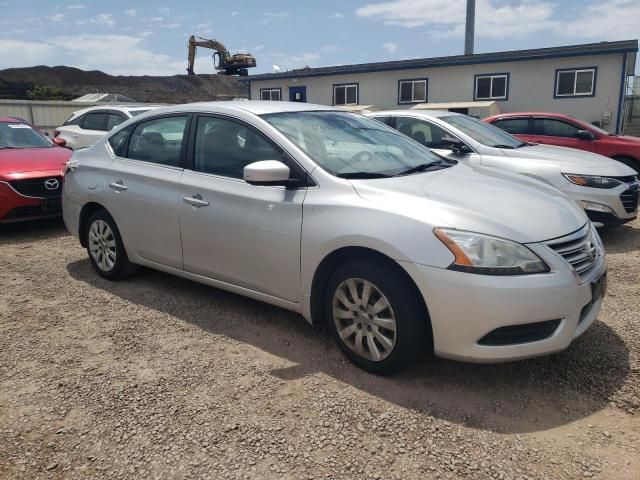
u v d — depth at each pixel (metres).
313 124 3.95
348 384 3.12
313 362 3.39
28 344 3.70
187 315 4.16
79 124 11.46
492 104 18.97
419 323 2.97
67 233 7.00
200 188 3.95
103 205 4.72
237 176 3.81
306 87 24.48
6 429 2.75
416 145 4.37
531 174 6.20
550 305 2.78
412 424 2.73
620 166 6.37
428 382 3.12
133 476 2.41
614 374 3.15
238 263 3.78
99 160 4.88
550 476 2.35
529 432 2.66
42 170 6.89
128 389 3.10
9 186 6.58
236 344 3.66
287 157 3.57
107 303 4.43
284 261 3.49
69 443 2.64
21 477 2.41
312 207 3.33
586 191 6.02
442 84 21.11
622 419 2.74
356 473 2.39
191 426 2.75
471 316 2.78
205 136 4.09
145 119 4.63
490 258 2.79
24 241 6.59
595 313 3.15
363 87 22.95
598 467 2.39
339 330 3.34
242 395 3.03
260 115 3.86
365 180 3.37
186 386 3.13
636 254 5.74
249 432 2.69
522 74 19.48
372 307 3.12
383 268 3.03
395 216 3.01
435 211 2.98
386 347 3.08
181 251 4.17
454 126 7.00
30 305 4.41
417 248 2.89
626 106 20.61
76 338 3.79
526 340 2.83
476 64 20.28
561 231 3.03
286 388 3.09
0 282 5.00
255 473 2.41
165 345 3.66
